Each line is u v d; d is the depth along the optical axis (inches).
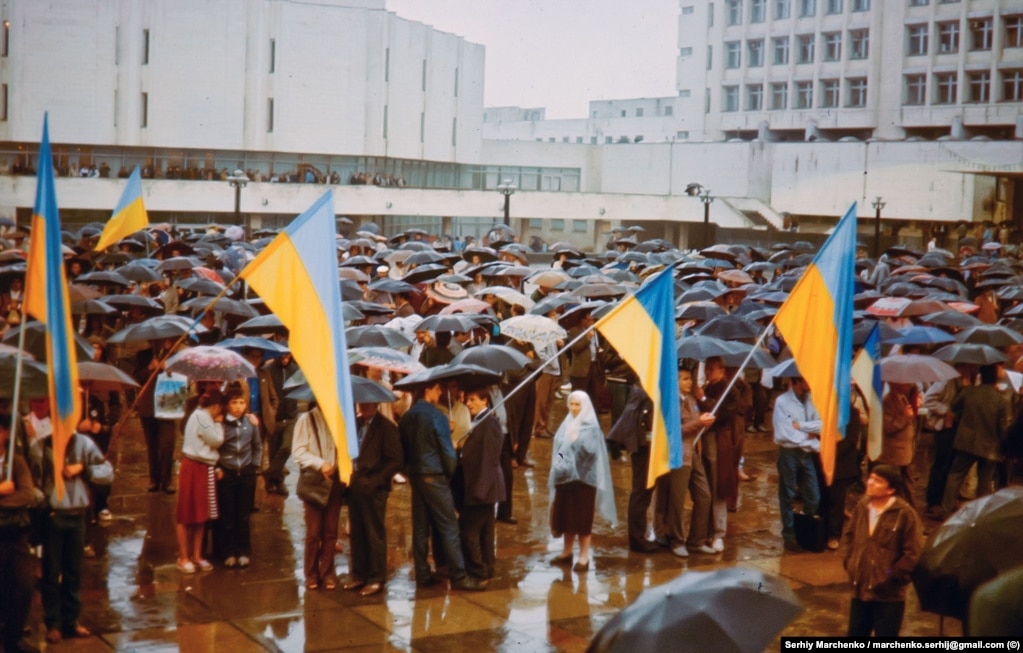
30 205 2113.7
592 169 3142.2
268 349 526.3
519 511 551.2
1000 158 2420.0
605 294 757.3
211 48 2358.5
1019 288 935.7
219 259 920.3
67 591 373.1
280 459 559.2
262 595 421.1
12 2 2174.0
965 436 543.8
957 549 311.9
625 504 569.9
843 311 429.4
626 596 432.8
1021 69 2645.2
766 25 3090.6
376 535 426.3
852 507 573.9
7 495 340.5
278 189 2341.3
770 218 2768.2
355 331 547.2
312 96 2472.9
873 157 2613.2
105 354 564.7
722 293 789.9
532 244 2655.0
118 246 1127.6
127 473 598.2
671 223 2982.3
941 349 562.9
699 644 235.5
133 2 2281.0
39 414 379.9
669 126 4185.5
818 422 495.5
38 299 329.7
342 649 372.2
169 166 2326.5
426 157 2773.1
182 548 442.9
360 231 1375.5
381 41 2554.1
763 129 3102.9
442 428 430.9
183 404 546.6
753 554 493.0
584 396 463.2
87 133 2257.6
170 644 371.6
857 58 2925.7
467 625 397.4
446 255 1033.5
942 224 2516.0
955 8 2721.5
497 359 488.7
